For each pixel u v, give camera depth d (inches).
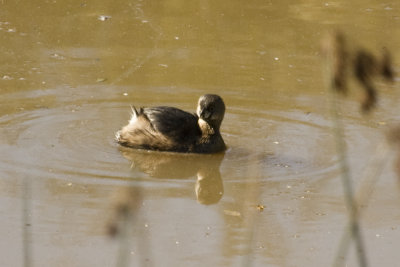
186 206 456.8
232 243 406.6
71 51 759.7
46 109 617.6
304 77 710.5
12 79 681.0
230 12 893.2
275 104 647.1
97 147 550.6
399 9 924.6
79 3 903.1
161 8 900.0
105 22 845.2
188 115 566.9
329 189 484.4
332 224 431.5
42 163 512.1
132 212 233.0
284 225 430.3
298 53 771.4
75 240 403.5
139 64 732.7
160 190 481.4
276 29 842.2
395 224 432.8
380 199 468.4
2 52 747.4
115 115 615.5
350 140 573.0
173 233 417.4
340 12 906.1
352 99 655.8
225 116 622.2
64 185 477.4
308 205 459.2
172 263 380.2
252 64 740.7
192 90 673.6
